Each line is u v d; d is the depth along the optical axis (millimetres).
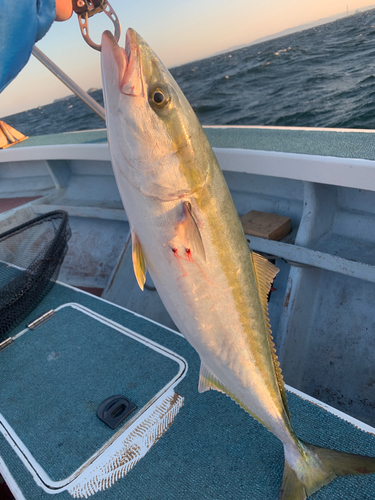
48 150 3879
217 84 28453
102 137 4020
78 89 1880
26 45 829
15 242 3002
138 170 1046
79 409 1704
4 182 5059
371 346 2324
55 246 2436
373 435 1423
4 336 2238
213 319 1146
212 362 1224
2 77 808
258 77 26609
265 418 1258
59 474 1424
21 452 1531
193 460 1420
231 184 3195
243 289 1167
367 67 18984
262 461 1386
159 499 1306
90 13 1223
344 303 2504
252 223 2711
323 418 1517
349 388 2322
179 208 1048
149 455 1467
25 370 1976
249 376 1231
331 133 2746
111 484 1373
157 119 1008
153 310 3129
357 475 1281
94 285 3721
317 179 2209
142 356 1963
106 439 1543
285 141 2688
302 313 2514
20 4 796
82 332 2201
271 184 2973
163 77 1015
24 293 2281
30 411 1724
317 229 2516
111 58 992
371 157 2066
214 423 1562
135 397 1723
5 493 1990
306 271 2555
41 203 4168
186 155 1033
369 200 2516
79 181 4270
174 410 1637
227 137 3051
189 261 1069
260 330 1224
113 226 3926
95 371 1908
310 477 1217
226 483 1328
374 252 2305
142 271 1149
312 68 23875
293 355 2447
